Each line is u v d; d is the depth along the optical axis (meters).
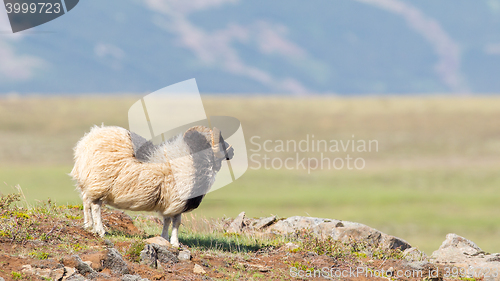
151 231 44.12
